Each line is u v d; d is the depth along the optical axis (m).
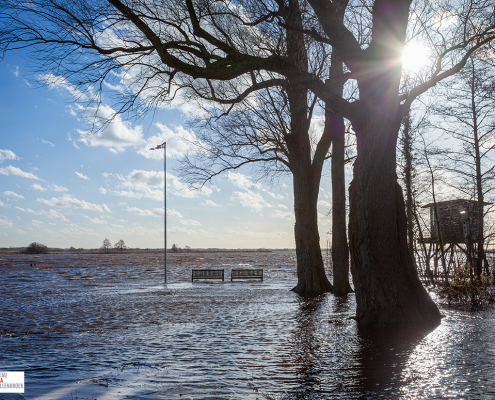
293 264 85.50
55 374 6.60
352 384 5.64
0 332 11.61
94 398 5.10
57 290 28.02
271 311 14.99
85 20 10.20
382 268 10.50
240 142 24.16
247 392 5.39
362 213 10.81
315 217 22.84
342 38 10.82
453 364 6.43
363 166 10.90
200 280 37.56
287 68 10.90
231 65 10.42
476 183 21.16
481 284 14.83
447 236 21.14
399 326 9.99
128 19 10.47
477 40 10.83
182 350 8.59
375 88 10.77
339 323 11.16
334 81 11.56
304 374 6.31
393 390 5.29
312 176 22.86
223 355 7.98
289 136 22.14
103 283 35.03
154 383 5.93
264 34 12.87
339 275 21.56
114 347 9.08
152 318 14.03
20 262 101.94
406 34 11.46
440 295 15.06
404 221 10.90
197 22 10.09
